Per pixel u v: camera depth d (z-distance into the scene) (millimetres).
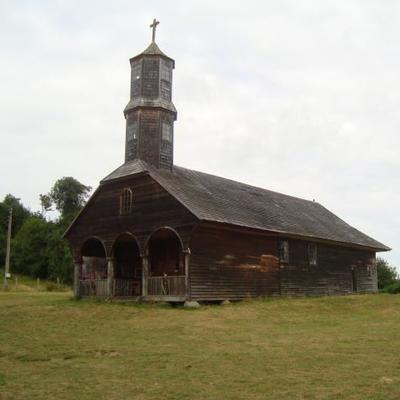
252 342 16141
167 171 31594
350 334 17281
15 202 104312
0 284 68312
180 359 13570
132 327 19875
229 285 28703
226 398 9859
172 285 27203
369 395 9797
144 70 32375
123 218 30297
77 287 32562
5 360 14031
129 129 32125
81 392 10508
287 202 42812
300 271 34812
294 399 9711
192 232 26625
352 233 43938
